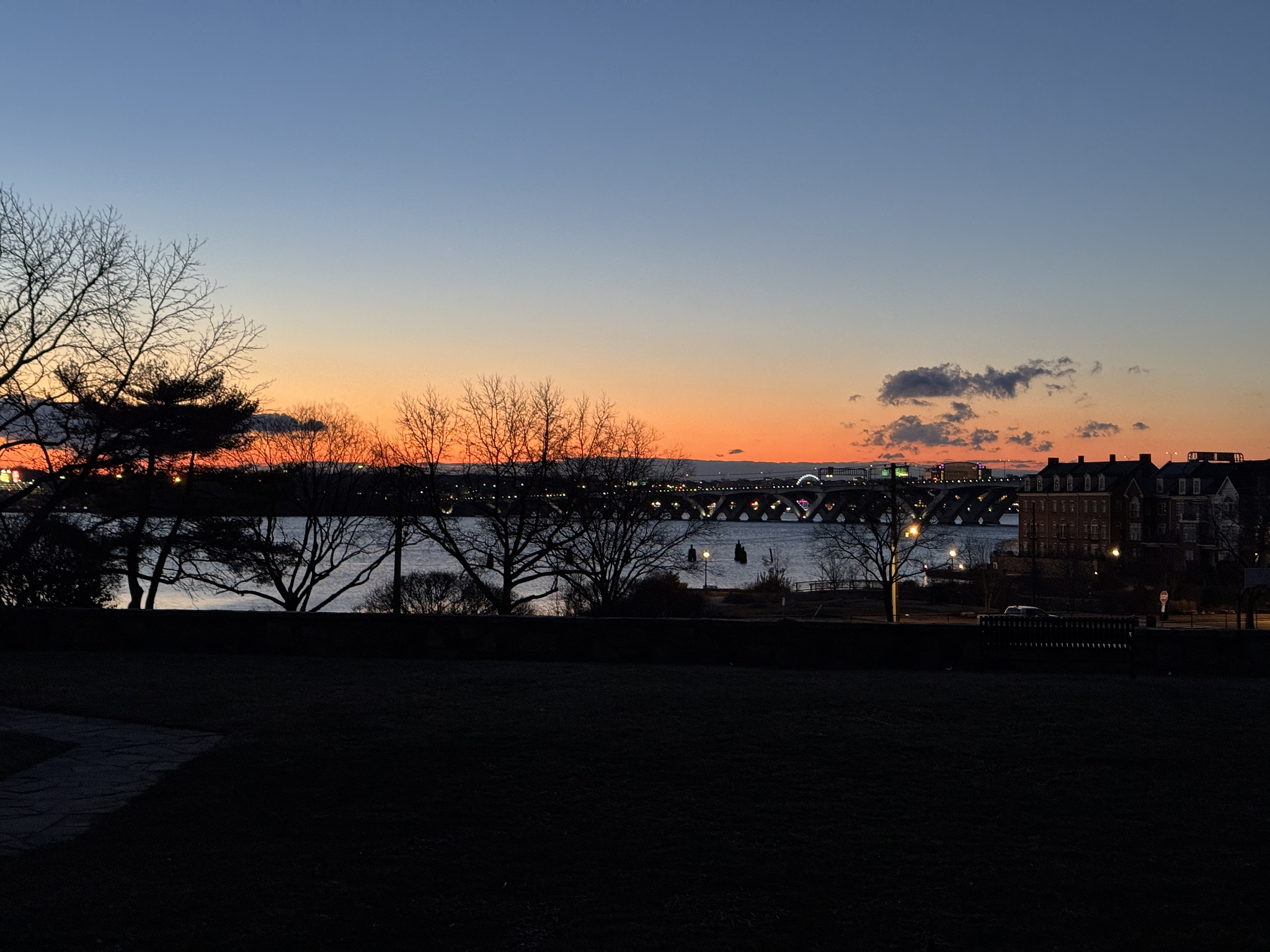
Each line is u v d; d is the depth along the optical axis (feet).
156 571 97.60
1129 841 22.59
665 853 21.76
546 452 119.96
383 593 161.38
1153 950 17.34
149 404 84.53
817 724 33.76
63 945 17.19
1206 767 28.63
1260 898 19.47
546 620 50.75
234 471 101.14
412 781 27.02
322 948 17.26
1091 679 45.06
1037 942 17.69
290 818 24.14
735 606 253.44
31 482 82.99
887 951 17.35
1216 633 47.47
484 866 21.04
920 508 453.58
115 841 22.56
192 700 37.91
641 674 44.52
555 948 17.34
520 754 29.68
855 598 276.00
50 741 31.71
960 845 22.34
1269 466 297.33
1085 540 349.82
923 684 42.22
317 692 39.63
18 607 53.62
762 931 18.07
